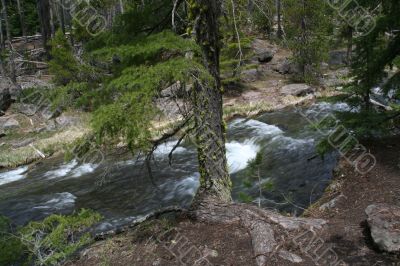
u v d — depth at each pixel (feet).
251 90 83.20
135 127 16.31
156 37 18.75
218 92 22.24
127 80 16.93
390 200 24.44
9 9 126.82
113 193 40.47
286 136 52.16
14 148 61.87
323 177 36.06
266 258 18.80
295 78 88.28
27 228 24.16
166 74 16.87
